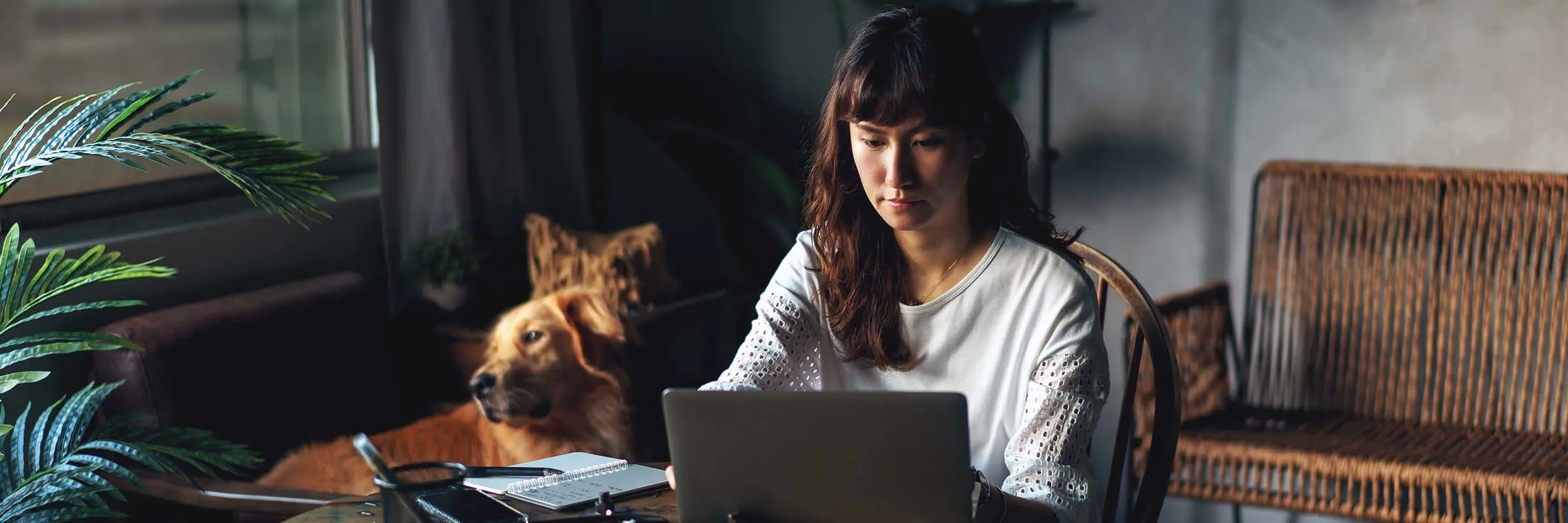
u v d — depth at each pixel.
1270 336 2.99
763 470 1.15
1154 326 1.58
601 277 2.72
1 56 2.25
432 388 2.67
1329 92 3.00
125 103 1.77
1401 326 2.85
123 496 1.79
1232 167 3.13
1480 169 2.78
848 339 1.55
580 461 1.54
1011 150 1.46
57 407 2.21
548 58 3.04
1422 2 2.87
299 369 2.33
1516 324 2.73
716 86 3.58
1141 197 3.25
